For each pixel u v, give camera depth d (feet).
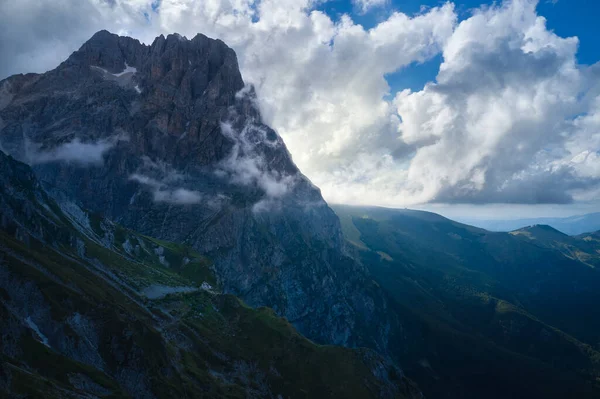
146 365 599.98
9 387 398.21
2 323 485.97
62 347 542.16
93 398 467.93
